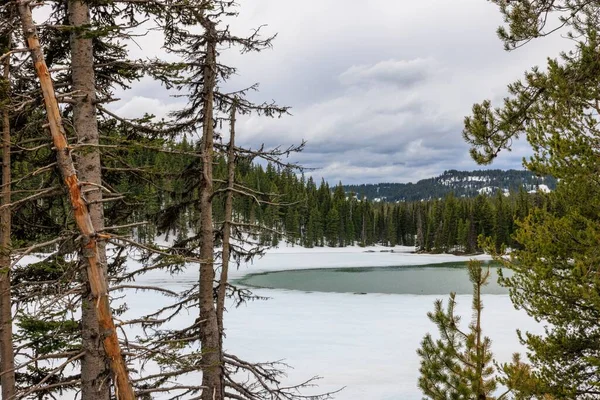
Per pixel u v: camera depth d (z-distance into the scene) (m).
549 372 5.74
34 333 5.53
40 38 5.00
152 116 4.83
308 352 17.23
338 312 26.09
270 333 20.59
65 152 3.58
